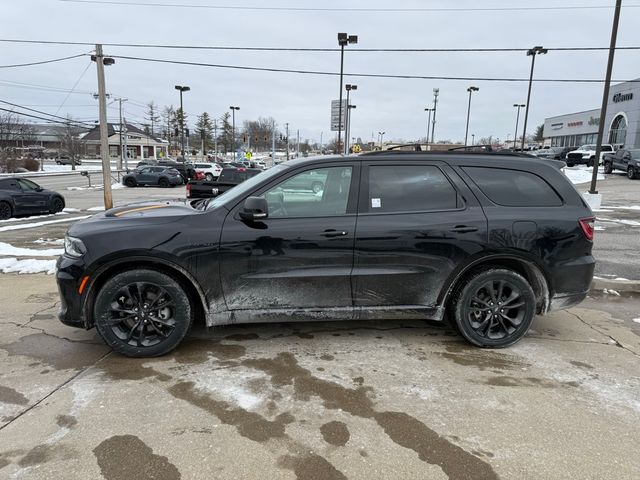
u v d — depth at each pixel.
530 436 2.84
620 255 8.09
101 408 3.08
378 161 4.01
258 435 2.81
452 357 3.97
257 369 3.67
